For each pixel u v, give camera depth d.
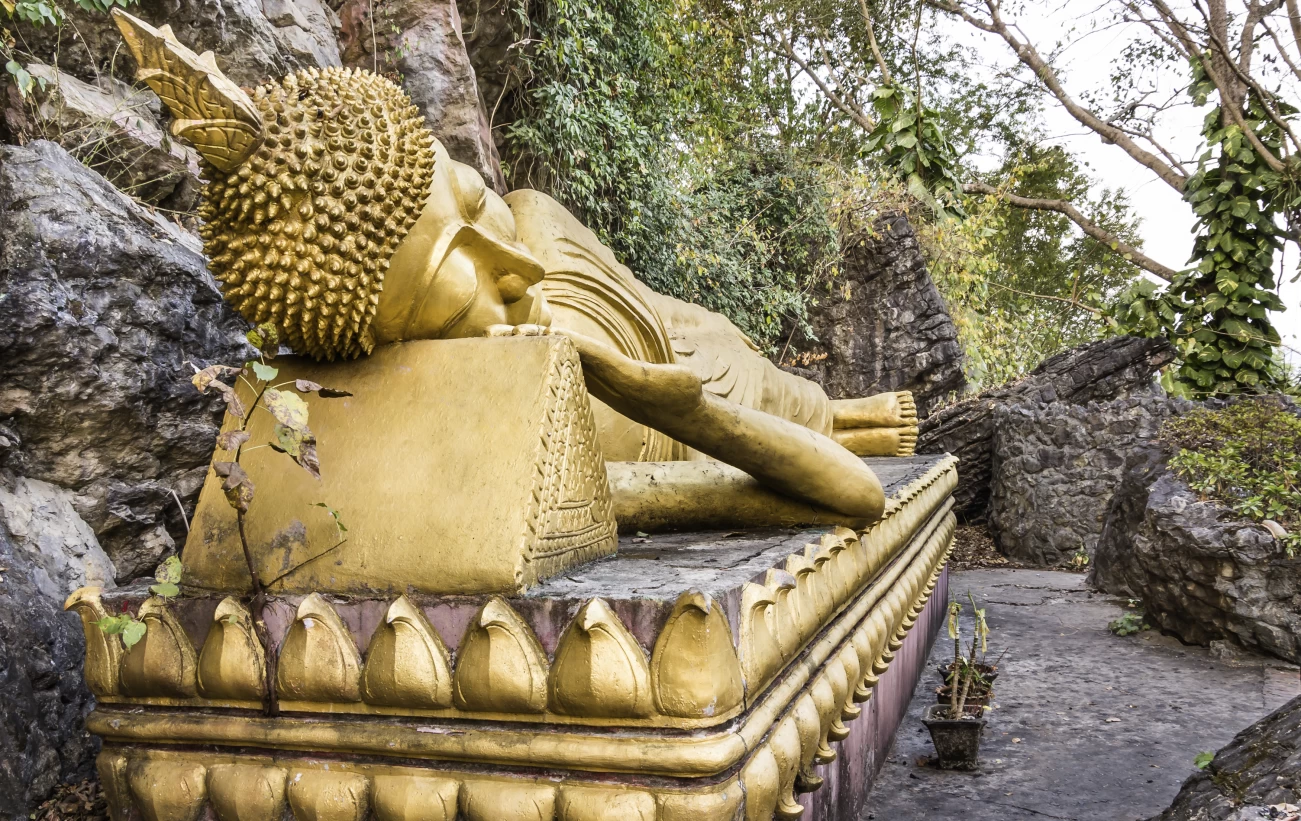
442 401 1.79
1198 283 8.80
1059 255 19.70
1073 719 3.72
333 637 1.57
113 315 2.74
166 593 1.58
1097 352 9.34
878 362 9.94
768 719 1.58
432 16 5.34
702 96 9.52
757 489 2.49
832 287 10.07
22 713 2.08
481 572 1.56
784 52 14.15
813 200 9.87
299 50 4.61
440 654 1.52
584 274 3.02
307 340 1.81
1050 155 16.31
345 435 1.82
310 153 1.64
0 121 3.05
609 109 6.65
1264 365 8.44
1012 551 7.72
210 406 3.03
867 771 2.86
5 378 2.50
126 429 2.77
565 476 1.78
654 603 1.43
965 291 11.37
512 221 2.14
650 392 1.99
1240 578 4.51
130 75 3.91
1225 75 9.20
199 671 1.66
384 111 1.75
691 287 8.29
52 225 2.62
